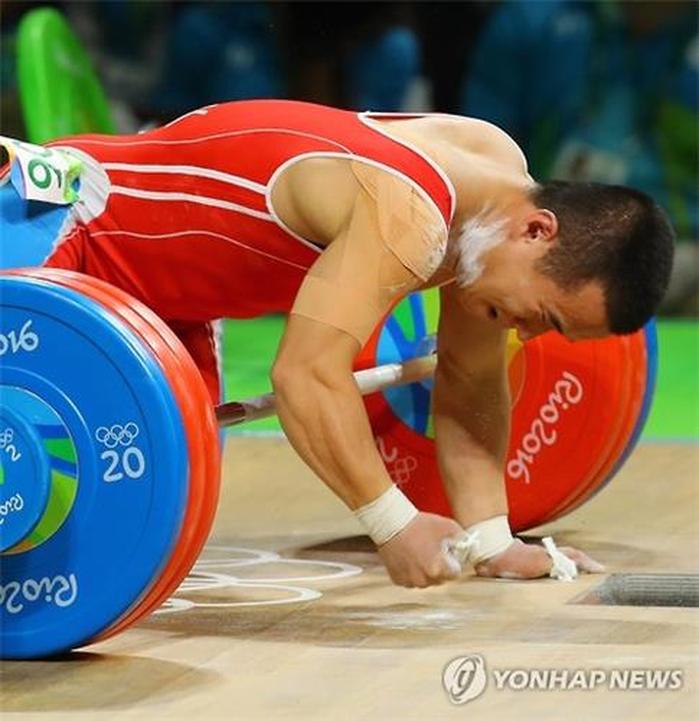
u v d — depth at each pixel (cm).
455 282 939
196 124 940
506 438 1038
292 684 801
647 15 2372
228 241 923
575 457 1147
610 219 899
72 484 828
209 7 2403
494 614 941
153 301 970
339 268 859
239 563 1101
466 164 909
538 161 2406
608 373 1137
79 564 833
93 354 822
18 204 936
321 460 859
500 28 2388
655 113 2403
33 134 1509
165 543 820
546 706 762
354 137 893
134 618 845
